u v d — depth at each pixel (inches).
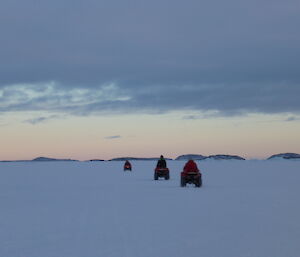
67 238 348.5
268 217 449.7
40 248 312.0
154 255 285.4
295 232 363.6
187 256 281.4
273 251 293.1
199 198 661.3
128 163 2191.2
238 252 291.1
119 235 358.6
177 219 443.8
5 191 885.2
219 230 376.8
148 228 391.2
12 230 390.6
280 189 826.8
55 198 707.4
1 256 287.6
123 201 633.6
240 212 490.6
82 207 563.8
